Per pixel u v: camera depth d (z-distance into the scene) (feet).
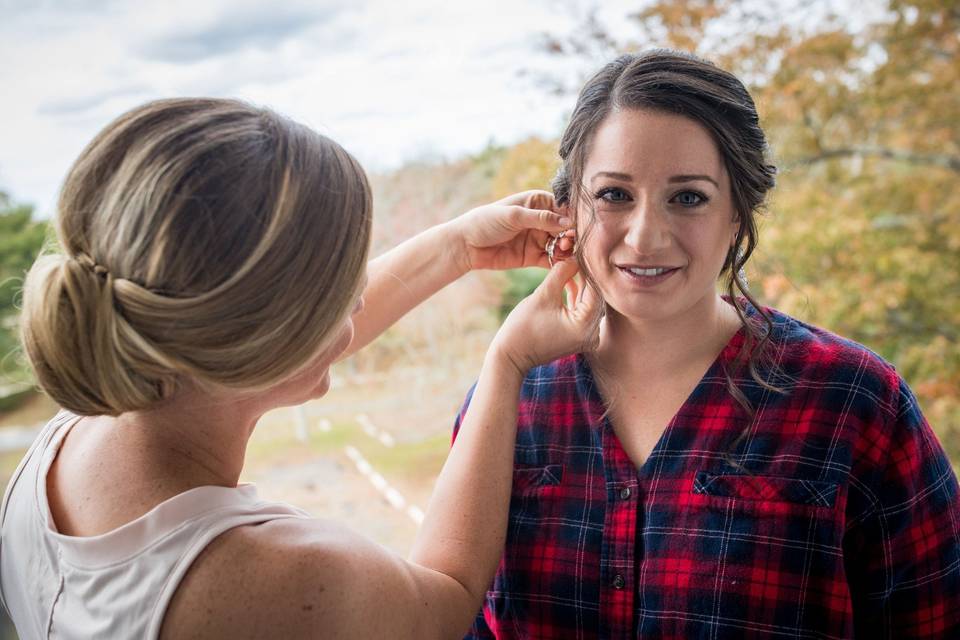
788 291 10.23
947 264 11.33
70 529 2.43
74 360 2.16
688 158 2.71
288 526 2.37
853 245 10.98
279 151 2.19
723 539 2.92
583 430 3.24
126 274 2.13
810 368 2.99
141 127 2.19
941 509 2.95
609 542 3.08
